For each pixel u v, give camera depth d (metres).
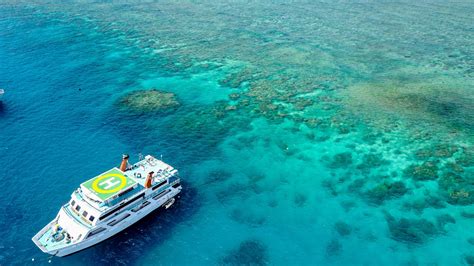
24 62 94.00
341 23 128.00
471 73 92.00
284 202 52.22
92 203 44.00
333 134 67.94
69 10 138.75
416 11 141.25
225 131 68.38
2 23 121.12
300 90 84.06
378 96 81.38
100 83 85.25
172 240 46.06
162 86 84.81
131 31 119.12
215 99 79.88
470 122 71.69
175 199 52.09
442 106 77.44
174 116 72.69
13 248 44.06
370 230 47.72
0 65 91.56
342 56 101.88
